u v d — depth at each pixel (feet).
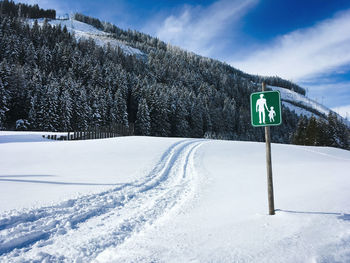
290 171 33.22
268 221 11.87
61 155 41.42
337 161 51.80
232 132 286.25
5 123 148.56
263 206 15.46
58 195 18.93
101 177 27.14
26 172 28.43
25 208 15.37
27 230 12.82
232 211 15.03
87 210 16.46
